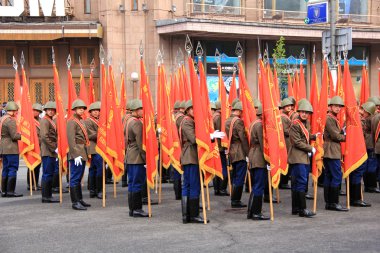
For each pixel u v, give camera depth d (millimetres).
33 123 15461
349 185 12977
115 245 9352
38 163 15609
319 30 31578
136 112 12000
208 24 28734
